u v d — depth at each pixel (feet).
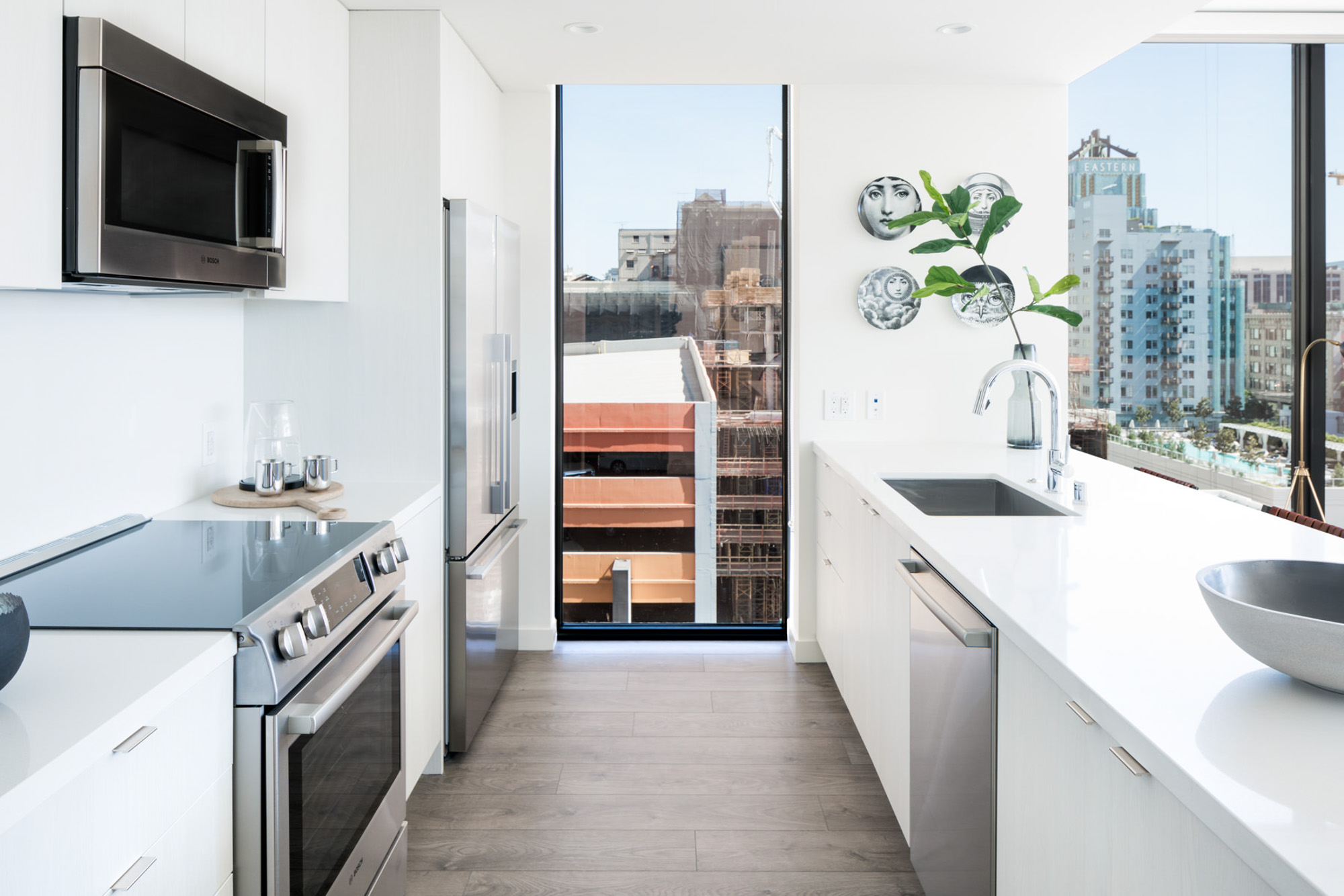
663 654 12.57
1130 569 5.58
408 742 7.93
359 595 5.90
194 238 5.69
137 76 5.06
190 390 7.88
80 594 4.99
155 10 5.49
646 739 9.83
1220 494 8.74
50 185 4.69
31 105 4.53
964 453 10.84
